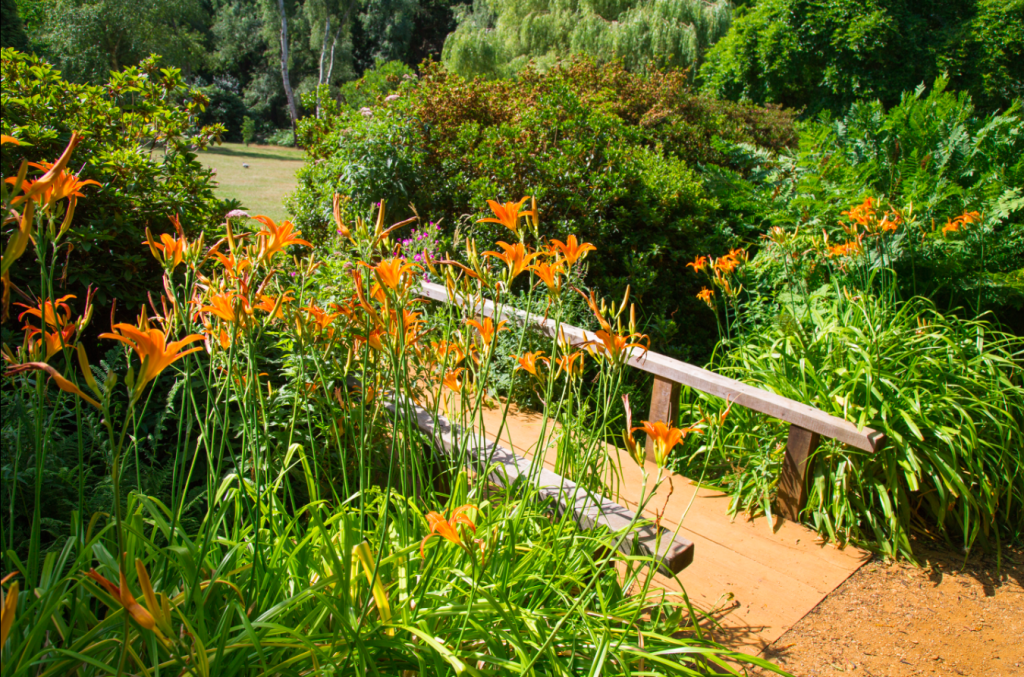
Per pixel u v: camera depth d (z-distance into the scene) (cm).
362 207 570
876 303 386
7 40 1811
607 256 592
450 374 184
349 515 159
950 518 323
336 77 3503
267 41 3522
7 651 100
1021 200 448
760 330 444
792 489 305
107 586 91
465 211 588
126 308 326
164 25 2792
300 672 133
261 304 156
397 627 134
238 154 2423
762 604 249
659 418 351
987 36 996
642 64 1476
